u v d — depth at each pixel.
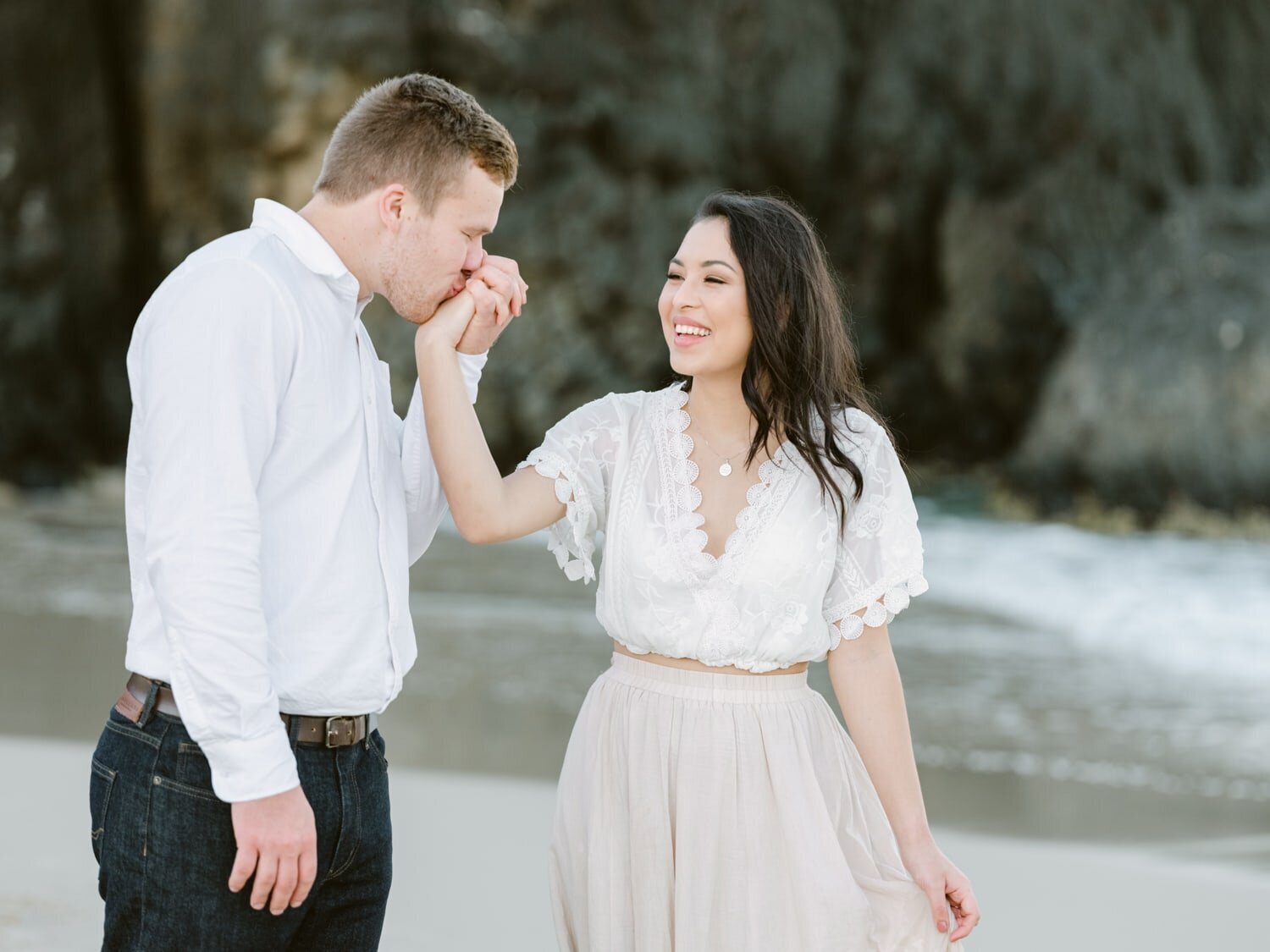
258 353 2.07
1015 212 21.05
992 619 10.21
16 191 19.70
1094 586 12.16
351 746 2.19
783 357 2.38
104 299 19.92
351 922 2.27
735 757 2.33
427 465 2.51
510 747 5.97
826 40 21.48
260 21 19.34
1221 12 21.84
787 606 2.35
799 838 2.32
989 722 6.90
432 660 7.96
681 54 20.97
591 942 2.39
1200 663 8.65
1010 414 21.05
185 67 19.56
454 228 2.29
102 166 19.86
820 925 2.30
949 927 2.39
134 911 2.08
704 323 2.39
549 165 20.36
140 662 2.10
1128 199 21.17
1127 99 21.36
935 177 21.69
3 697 6.70
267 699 2.01
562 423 2.48
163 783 2.06
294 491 2.14
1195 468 17.67
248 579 2.00
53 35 19.61
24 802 4.66
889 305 21.91
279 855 2.02
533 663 7.89
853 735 2.47
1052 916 4.05
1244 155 21.73
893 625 9.88
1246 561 14.23
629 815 2.37
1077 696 7.56
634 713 2.38
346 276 2.21
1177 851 4.75
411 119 2.24
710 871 2.31
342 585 2.16
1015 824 5.11
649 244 20.16
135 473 2.13
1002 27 21.55
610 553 2.40
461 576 11.35
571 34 20.62
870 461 2.44
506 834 4.59
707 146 20.78
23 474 18.95
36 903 3.55
